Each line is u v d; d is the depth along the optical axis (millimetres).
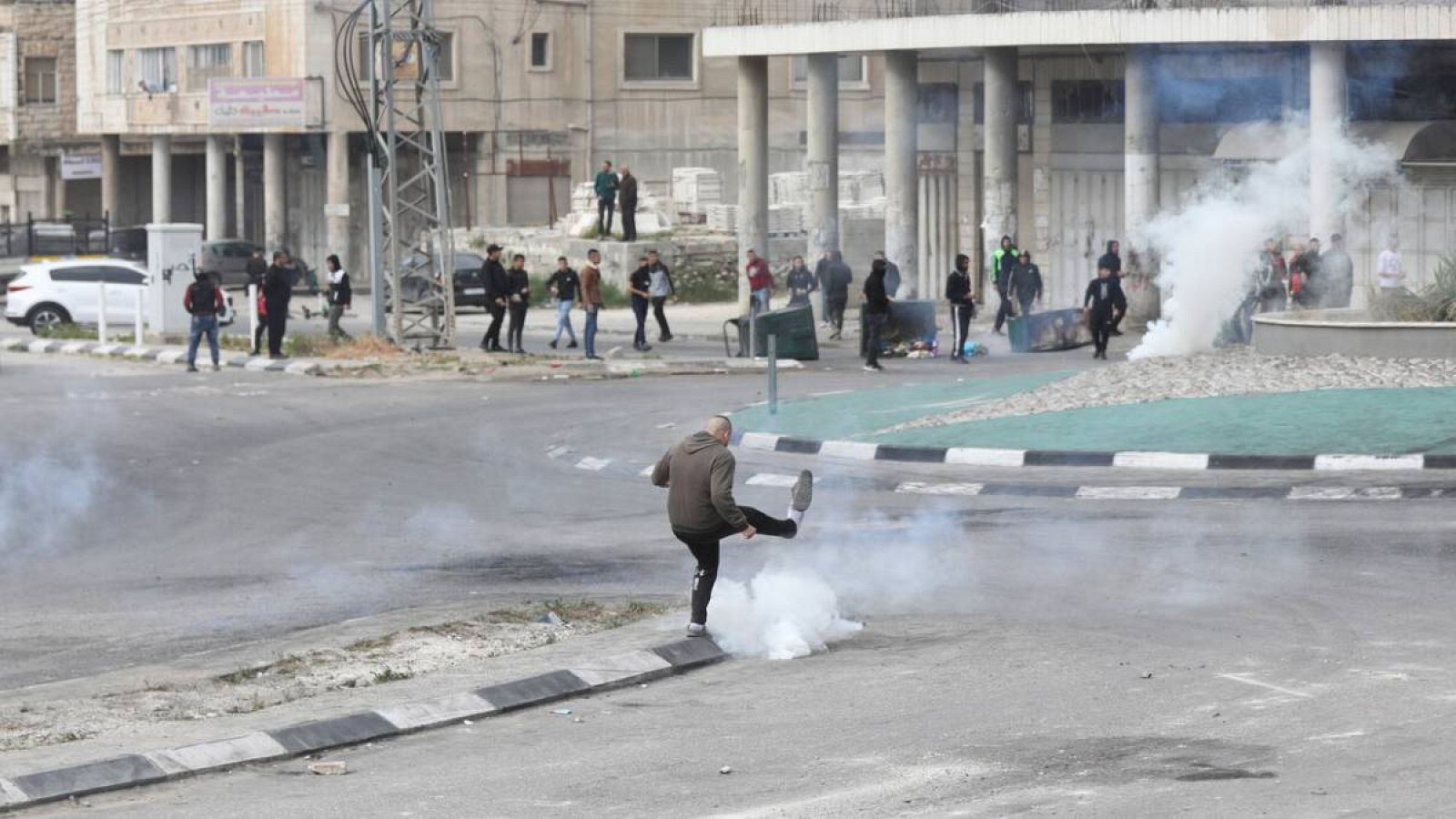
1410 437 24281
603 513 23547
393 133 45250
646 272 46906
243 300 68812
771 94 79750
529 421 32688
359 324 57656
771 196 71000
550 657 15219
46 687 14539
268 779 12297
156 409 35406
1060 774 11508
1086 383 31281
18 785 11797
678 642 15586
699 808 11070
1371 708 12766
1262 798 10688
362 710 13594
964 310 43250
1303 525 20078
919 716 13258
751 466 26562
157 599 18734
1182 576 17891
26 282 57188
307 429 32469
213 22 79750
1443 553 18266
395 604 18094
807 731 12992
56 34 92938
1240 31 46219
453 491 25719
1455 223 45594
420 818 11086
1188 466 24203
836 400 32906
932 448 26344
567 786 11734
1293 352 31953
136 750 12523
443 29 76812
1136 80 49375
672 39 80812
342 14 76188
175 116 82250
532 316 61031
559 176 79688
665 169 81250
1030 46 50750
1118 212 54156
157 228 50531
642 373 40469
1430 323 30781
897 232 55219
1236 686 13648
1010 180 53406
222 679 14656
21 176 95812
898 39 53250
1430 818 10109
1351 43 46281
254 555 21281
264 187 83312
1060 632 15852
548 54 78750
